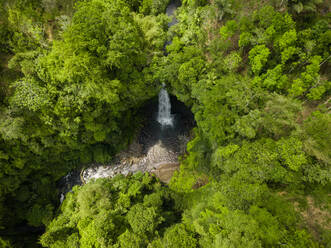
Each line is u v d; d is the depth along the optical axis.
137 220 18.25
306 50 19.77
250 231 14.11
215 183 19.88
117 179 26.94
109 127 28.19
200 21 28.19
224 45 24.98
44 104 20.78
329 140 16.28
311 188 16.89
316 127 17.05
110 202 21.53
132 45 22.55
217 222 16.31
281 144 17.36
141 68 27.81
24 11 21.94
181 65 24.38
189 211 21.61
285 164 17.05
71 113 22.56
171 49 27.53
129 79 25.92
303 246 13.79
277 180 17.06
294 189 17.05
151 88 28.06
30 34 22.23
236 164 18.25
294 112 18.81
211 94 22.17
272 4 23.56
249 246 13.26
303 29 21.89
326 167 16.11
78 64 19.45
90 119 24.56
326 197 16.16
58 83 21.16
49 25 23.83
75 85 20.94
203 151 26.03
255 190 16.17
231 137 20.81
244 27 23.31
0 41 20.86
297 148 16.64
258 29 22.20
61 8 24.05
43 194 27.48
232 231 14.57
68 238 18.42
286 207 15.62
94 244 16.98
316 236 15.05
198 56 25.09
